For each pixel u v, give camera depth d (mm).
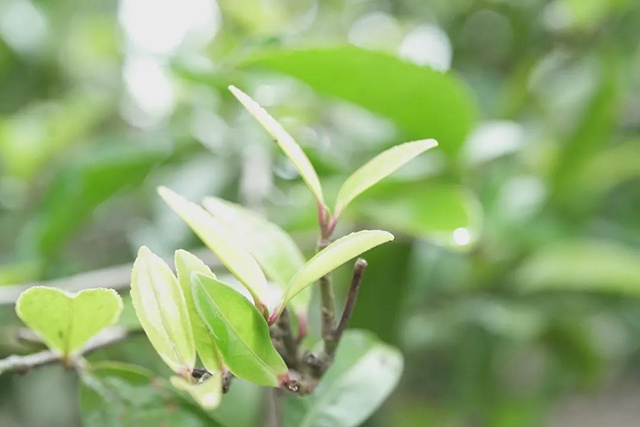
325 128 619
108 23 798
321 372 278
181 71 464
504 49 807
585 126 586
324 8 854
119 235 670
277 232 301
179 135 555
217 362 254
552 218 583
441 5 842
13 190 658
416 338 596
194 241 515
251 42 406
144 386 307
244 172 507
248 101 264
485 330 599
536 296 603
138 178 525
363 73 394
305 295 291
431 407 655
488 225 537
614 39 662
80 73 816
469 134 444
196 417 306
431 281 581
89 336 292
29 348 344
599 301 630
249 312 253
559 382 630
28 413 662
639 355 964
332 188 443
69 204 499
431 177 469
